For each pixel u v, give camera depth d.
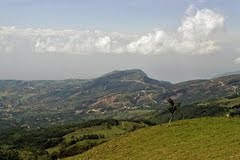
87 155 94.88
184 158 68.12
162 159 71.06
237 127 85.62
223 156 63.72
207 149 71.00
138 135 96.94
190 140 81.44
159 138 89.06
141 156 77.69
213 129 87.25
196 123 96.69
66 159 99.69
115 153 86.88
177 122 102.06
